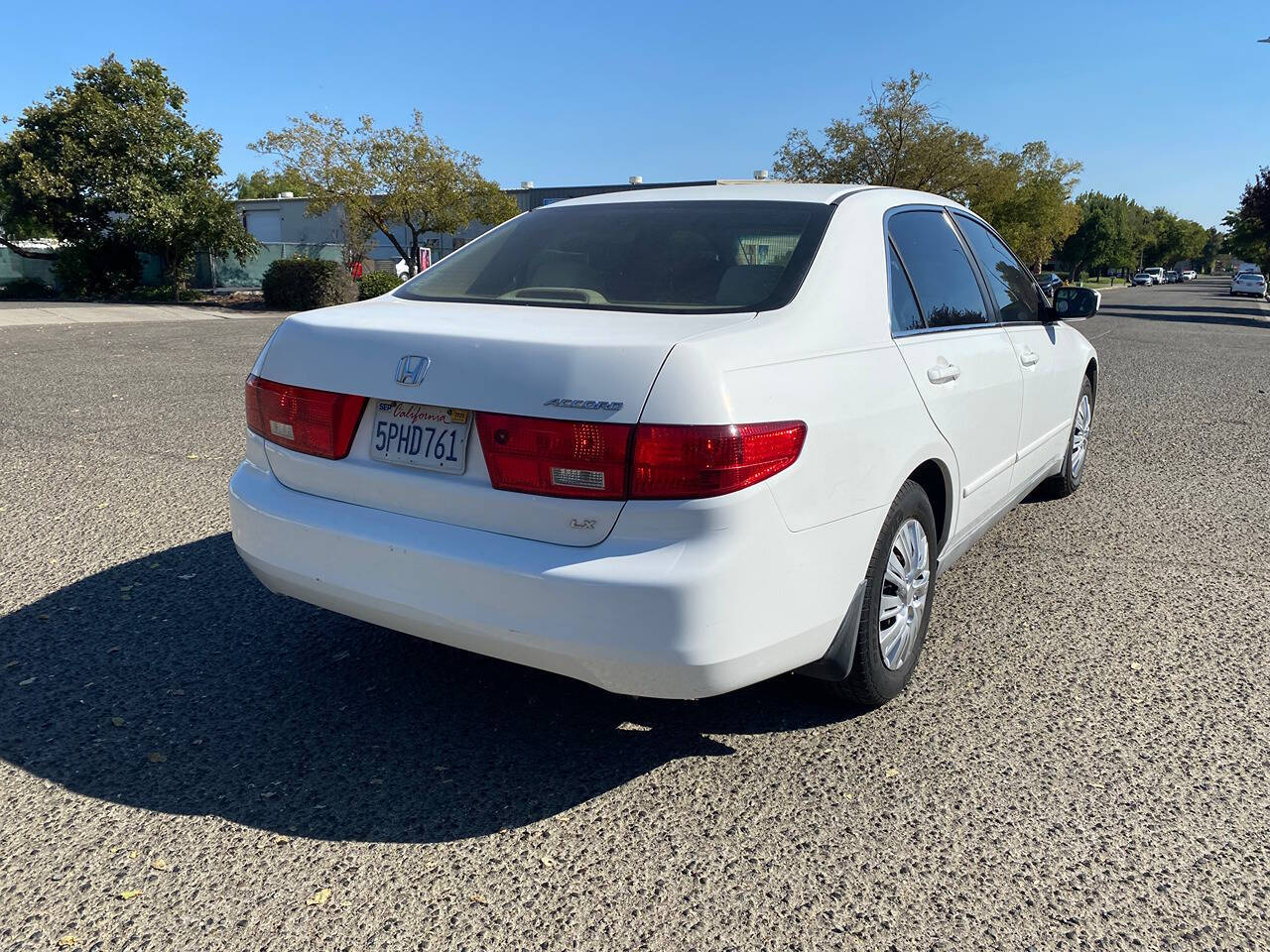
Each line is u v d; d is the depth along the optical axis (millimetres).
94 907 2219
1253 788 2752
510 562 2389
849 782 2760
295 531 2773
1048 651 3637
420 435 2582
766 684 3355
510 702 3215
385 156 28125
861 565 2756
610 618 2305
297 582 2805
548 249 3297
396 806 2623
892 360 2943
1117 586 4309
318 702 3189
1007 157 47188
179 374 10695
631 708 3180
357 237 30344
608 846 2467
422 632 2631
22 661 3428
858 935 2166
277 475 2926
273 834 2496
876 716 3139
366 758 2861
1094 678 3414
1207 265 181875
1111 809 2646
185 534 4832
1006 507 4277
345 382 2693
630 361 2328
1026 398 4148
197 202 26344
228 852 2422
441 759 2863
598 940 2141
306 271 23578
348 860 2398
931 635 3770
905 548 3107
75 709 3105
